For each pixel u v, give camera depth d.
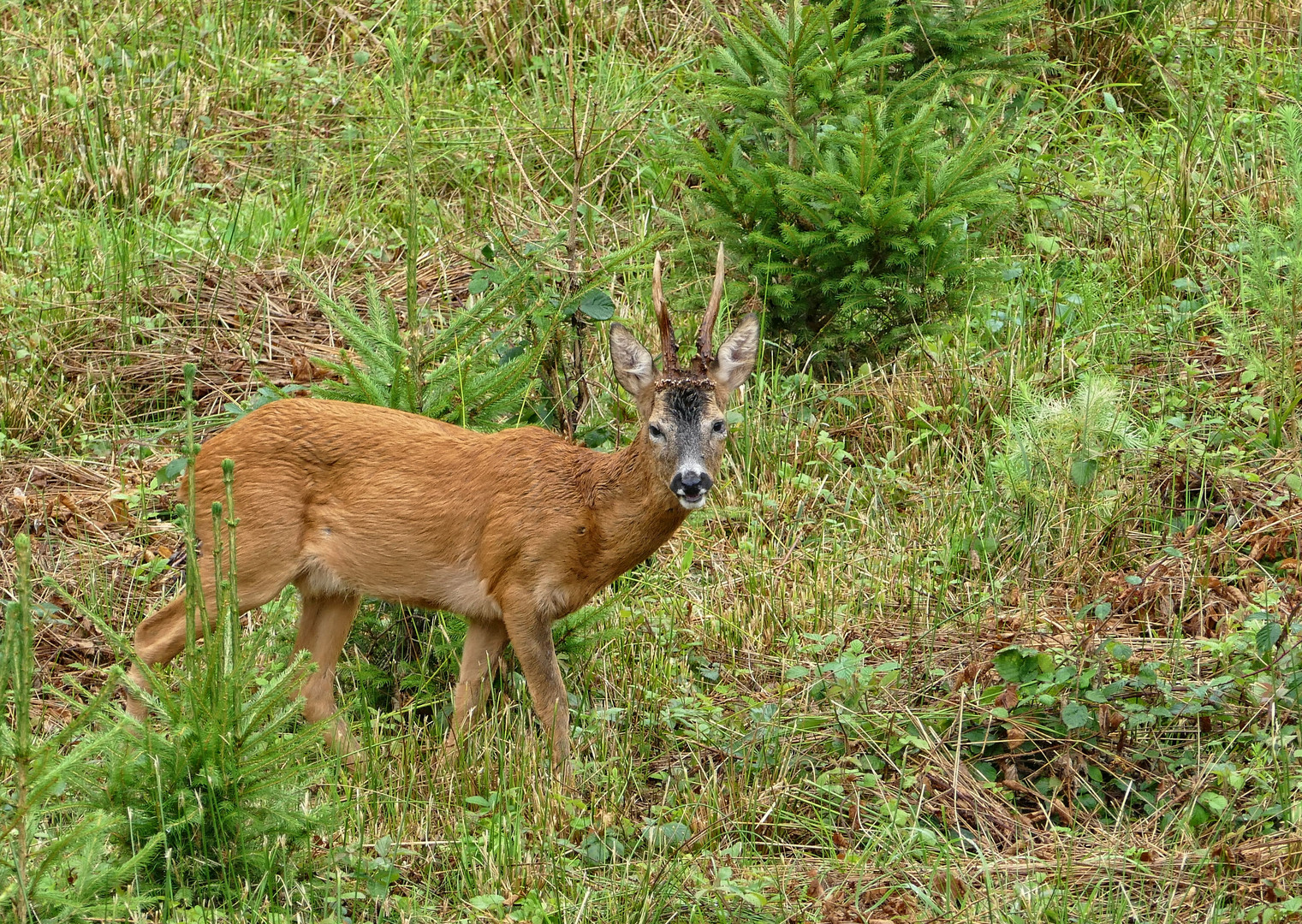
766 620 10.95
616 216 15.97
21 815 6.65
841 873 8.41
